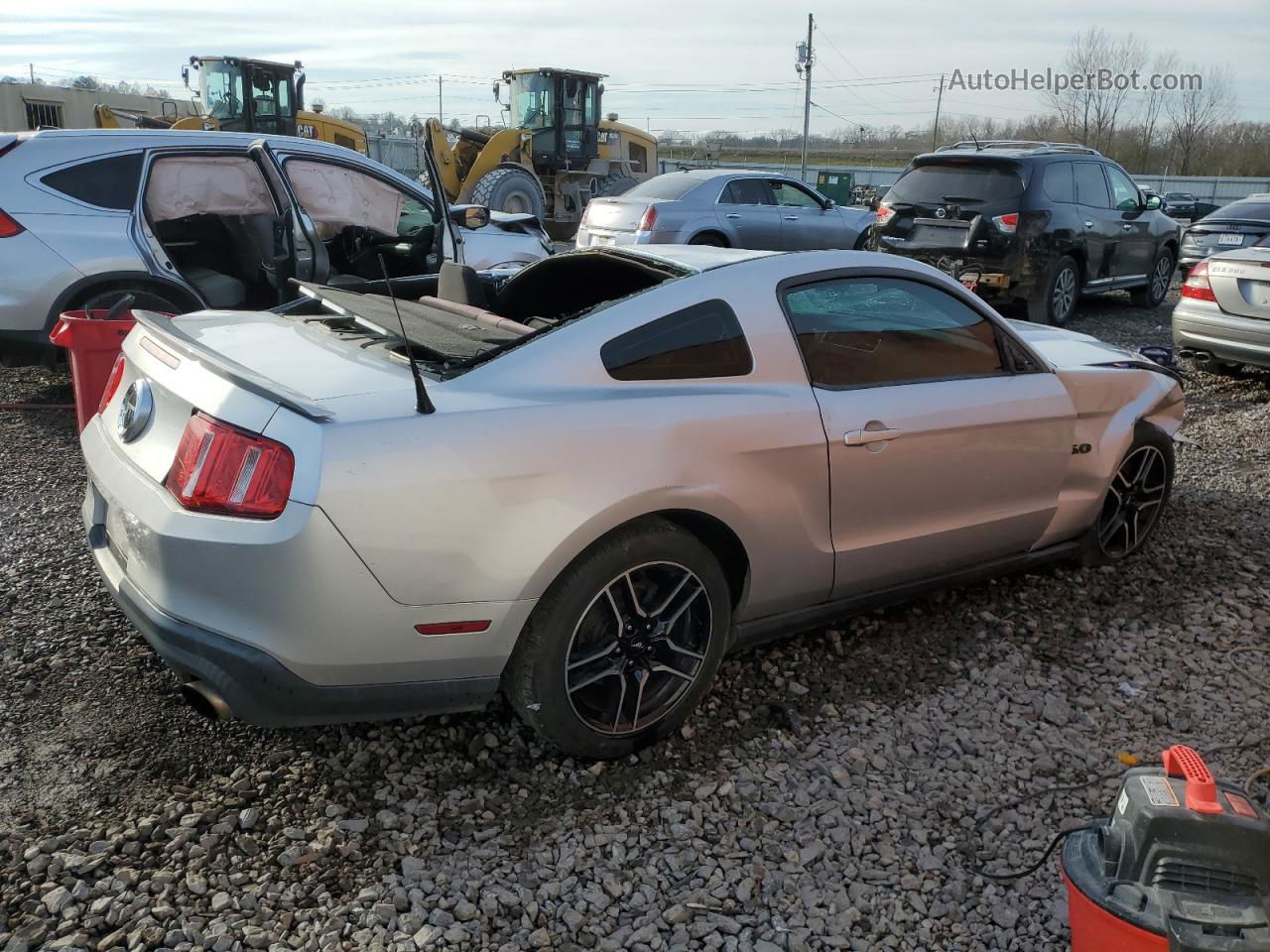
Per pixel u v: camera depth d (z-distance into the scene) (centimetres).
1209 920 166
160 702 321
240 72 1831
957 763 309
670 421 286
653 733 304
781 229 1354
